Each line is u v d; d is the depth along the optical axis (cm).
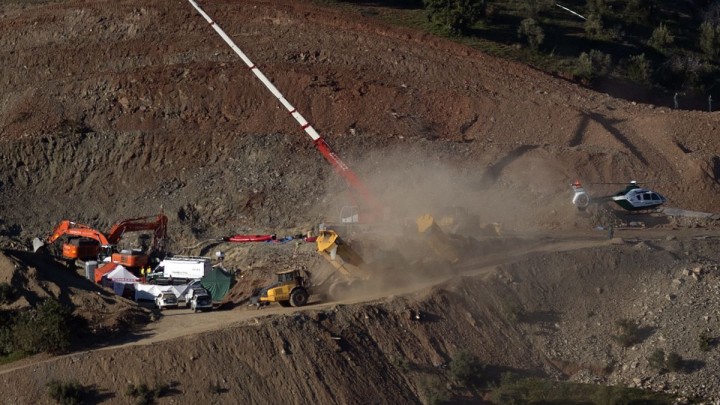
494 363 5662
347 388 5159
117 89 9569
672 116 8994
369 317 5575
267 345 5206
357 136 8688
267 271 6581
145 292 6353
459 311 5850
